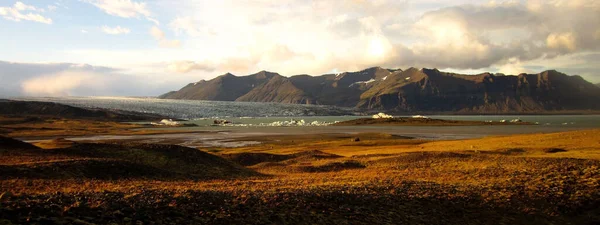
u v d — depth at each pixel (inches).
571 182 1107.9
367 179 1218.6
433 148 2797.7
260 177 1487.5
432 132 6481.3
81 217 575.2
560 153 1840.6
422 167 1595.7
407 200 895.7
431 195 943.7
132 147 1824.6
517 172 1274.6
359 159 1999.3
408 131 6909.5
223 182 1199.6
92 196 699.4
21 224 510.9
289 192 863.7
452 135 5580.7
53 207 592.4
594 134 2610.7
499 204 919.7
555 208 917.8
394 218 791.1
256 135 5905.5
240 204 745.6
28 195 660.7
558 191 1019.9
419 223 786.2
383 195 914.1
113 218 592.7
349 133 6299.2
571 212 906.7
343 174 1486.2
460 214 855.1
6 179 1005.2
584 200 960.9
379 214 799.1
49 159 1493.6
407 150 2748.5
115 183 1063.6
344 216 765.3
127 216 611.2
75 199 658.2
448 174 1338.6
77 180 1083.3
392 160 1825.8
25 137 5315.0
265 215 709.3
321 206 795.4
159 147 1833.2
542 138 2753.4
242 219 676.1
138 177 1248.8
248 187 1006.4
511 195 975.6
